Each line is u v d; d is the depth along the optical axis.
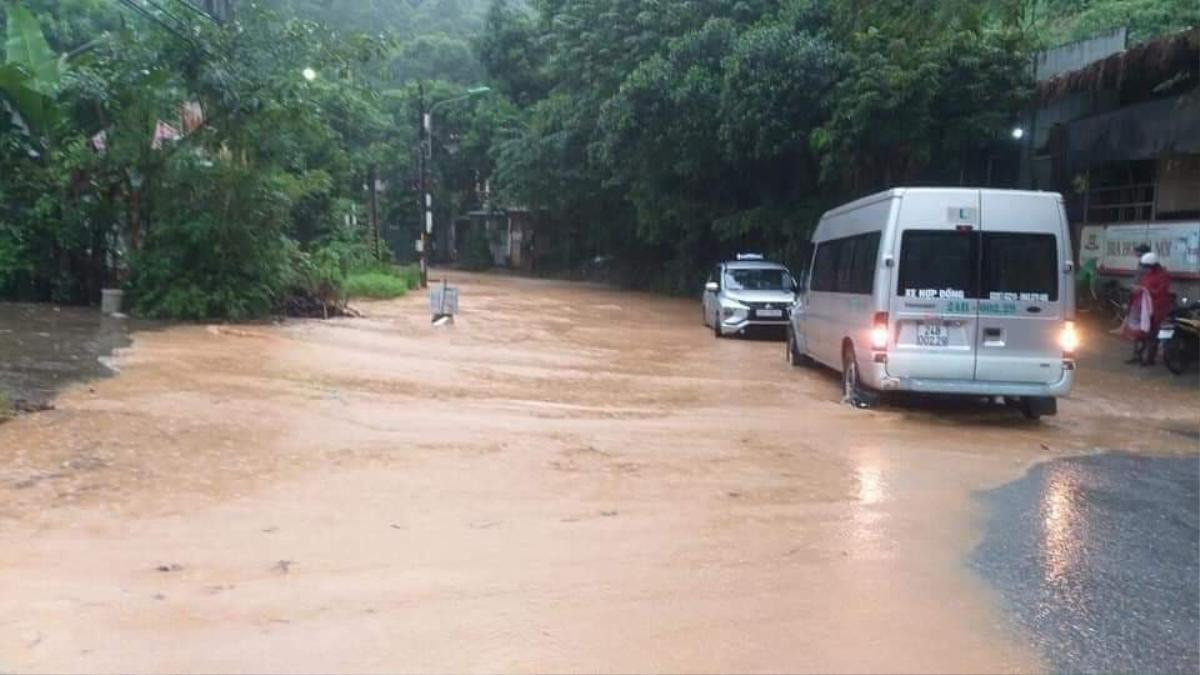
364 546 5.51
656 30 29.12
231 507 6.15
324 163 28.88
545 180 41.19
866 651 4.30
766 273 19.73
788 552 5.64
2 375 10.16
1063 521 6.50
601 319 22.48
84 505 6.05
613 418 9.70
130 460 7.14
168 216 16.92
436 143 56.97
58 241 17.77
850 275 11.52
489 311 24.16
